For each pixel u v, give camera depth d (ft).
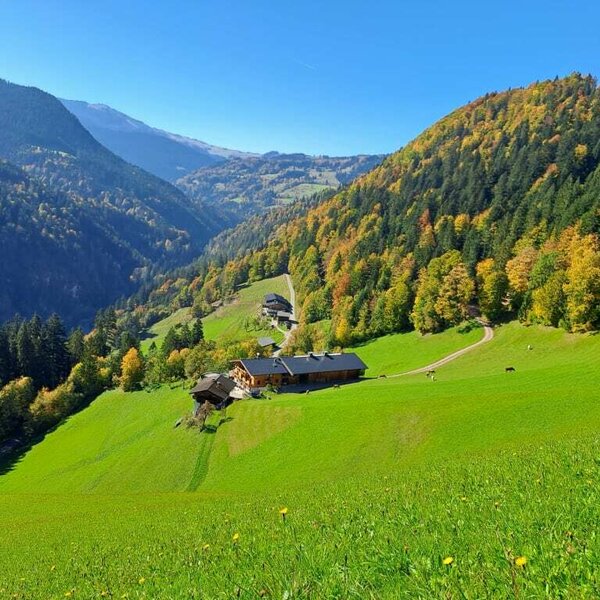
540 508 29.71
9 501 180.04
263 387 320.70
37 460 315.78
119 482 228.63
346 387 289.74
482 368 304.09
